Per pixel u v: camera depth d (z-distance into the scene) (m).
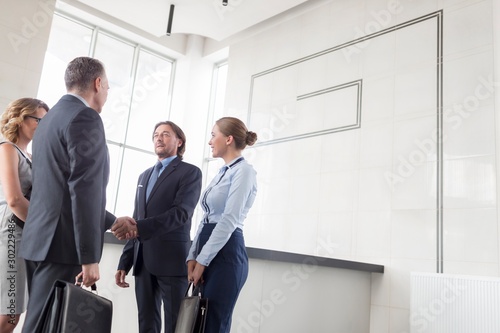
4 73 4.40
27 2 4.61
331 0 4.68
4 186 1.76
